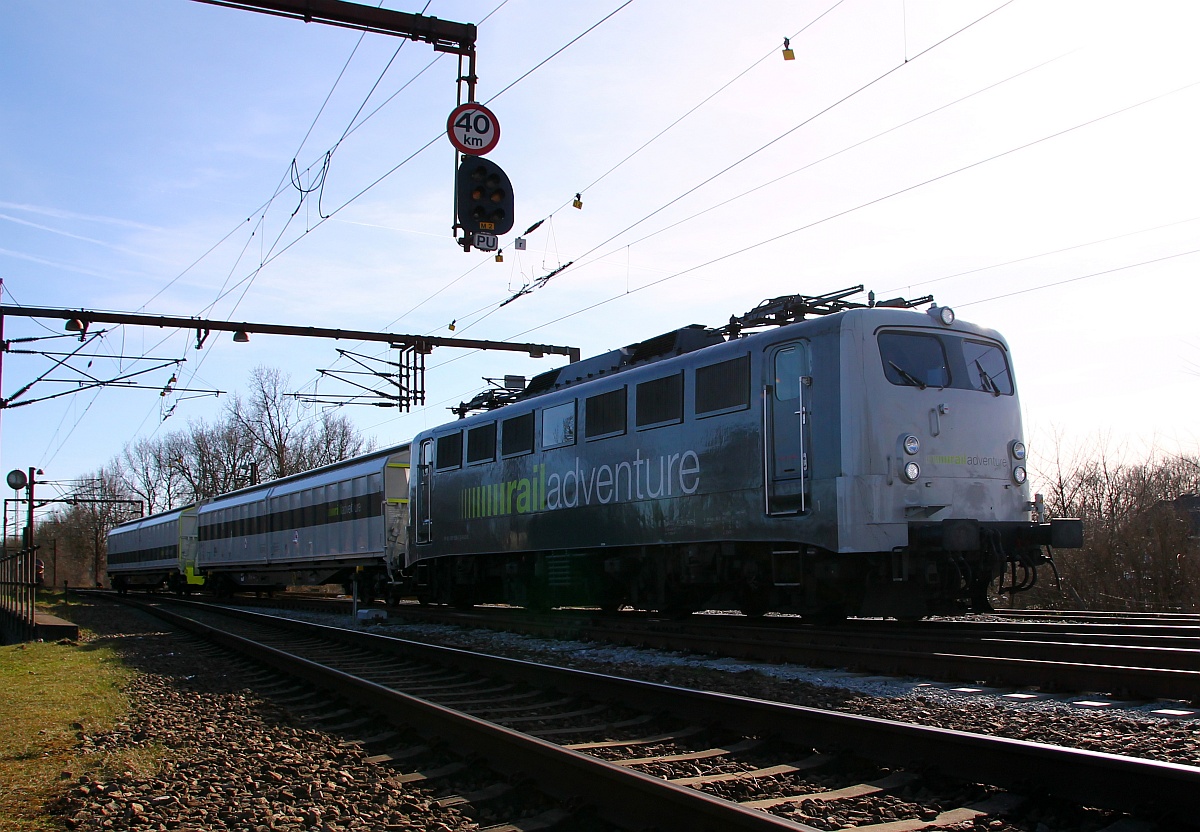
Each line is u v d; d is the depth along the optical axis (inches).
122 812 209.8
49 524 3747.5
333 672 351.3
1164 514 861.8
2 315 773.3
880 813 185.3
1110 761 175.2
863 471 417.7
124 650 578.2
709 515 494.3
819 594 469.4
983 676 324.8
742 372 481.7
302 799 217.2
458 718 247.3
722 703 258.2
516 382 773.3
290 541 1167.6
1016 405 467.2
